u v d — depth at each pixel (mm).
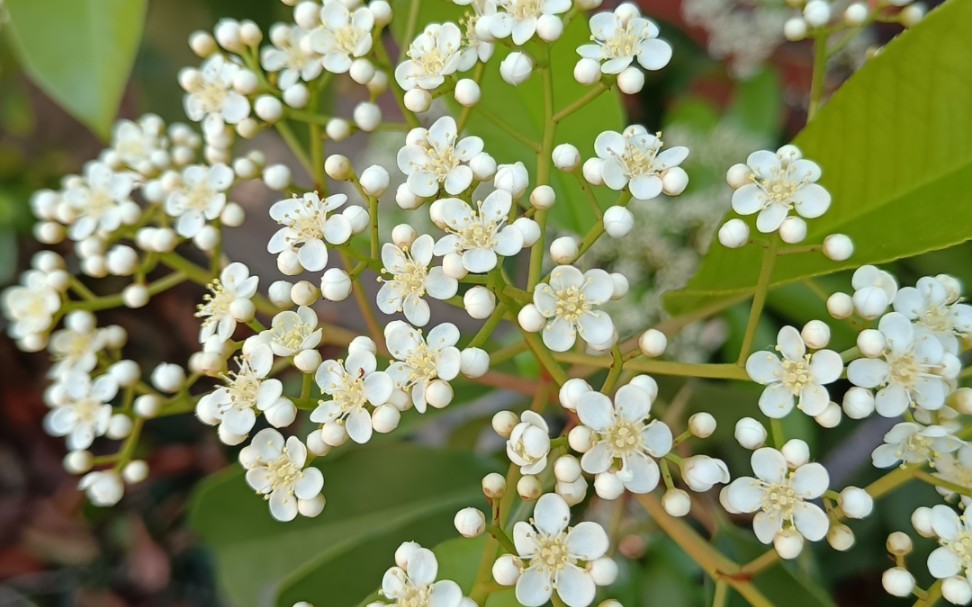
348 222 107
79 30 131
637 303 172
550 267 161
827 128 115
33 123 245
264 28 158
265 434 106
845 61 193
